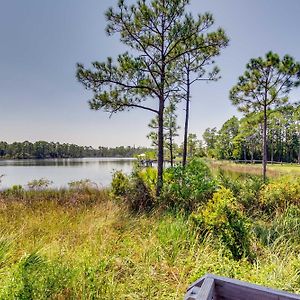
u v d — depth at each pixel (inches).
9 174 1132.5
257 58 411.5
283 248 138.5
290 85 404.5
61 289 90.0
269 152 1967.3
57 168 1621.6
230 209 157.2
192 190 263.7
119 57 280.1
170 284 108.5
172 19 291.0
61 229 181.2
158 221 192.9
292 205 213.6
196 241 142.8
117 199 279.4
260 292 46.0
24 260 93.3
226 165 1169.4
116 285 103.9
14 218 209.5
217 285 49.6
